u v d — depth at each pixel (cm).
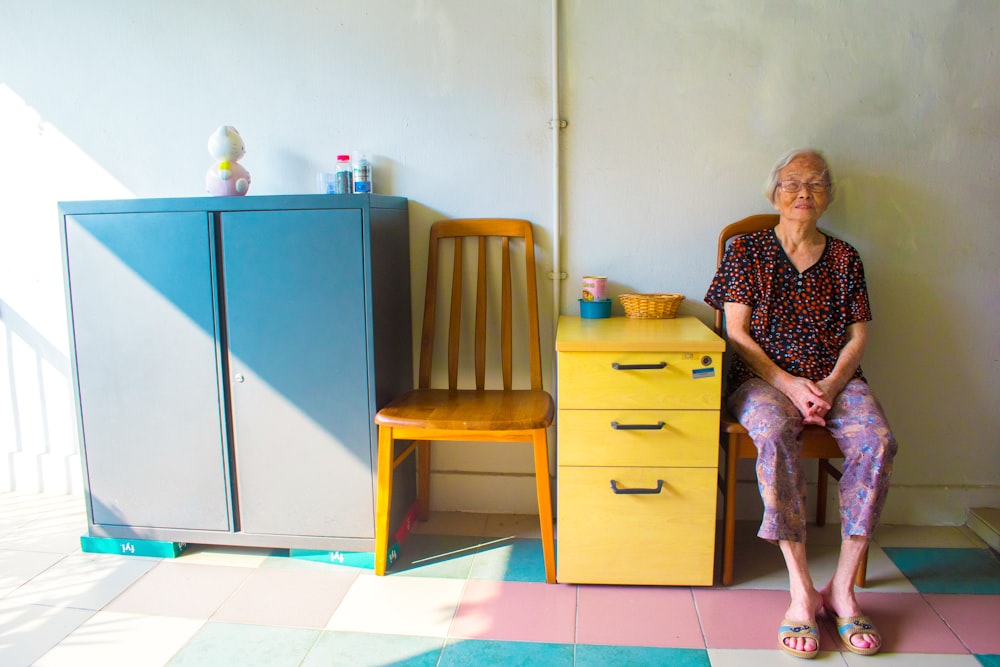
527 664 152
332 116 220
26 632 165
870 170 206
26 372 248
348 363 189
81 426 203
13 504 241
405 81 216
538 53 209
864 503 161
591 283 209
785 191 187
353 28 216
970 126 202
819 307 188
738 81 206
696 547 178
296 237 186
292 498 196
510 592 182
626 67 208
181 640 162
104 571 195
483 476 231
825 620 167
